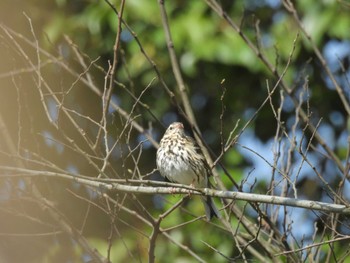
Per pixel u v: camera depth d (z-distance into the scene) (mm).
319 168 15531
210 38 15234
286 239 9922
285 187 9930
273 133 16578
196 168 11602
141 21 15266
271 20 15898
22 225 12398
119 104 15977
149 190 9328
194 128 10469
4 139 11273
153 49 15305
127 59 15414
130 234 14359
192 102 16562
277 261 9680
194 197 14836
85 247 9758
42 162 9625
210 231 14703
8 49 10805
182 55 15203
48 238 12820
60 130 9227
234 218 12883
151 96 15977
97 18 15156
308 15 15250
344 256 9625
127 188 9203
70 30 15445
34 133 10188
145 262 14250
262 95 16359
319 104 16484
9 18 15023
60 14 15602
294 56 15281
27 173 9141
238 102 16609
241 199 9164
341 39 15820
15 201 10766
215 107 16641
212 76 16266
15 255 12633
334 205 8844
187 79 16219
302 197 15648
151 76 15602
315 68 16094
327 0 15211
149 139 11094
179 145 11648
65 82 14992
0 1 14938
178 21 15281
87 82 10867
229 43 15180
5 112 13805
